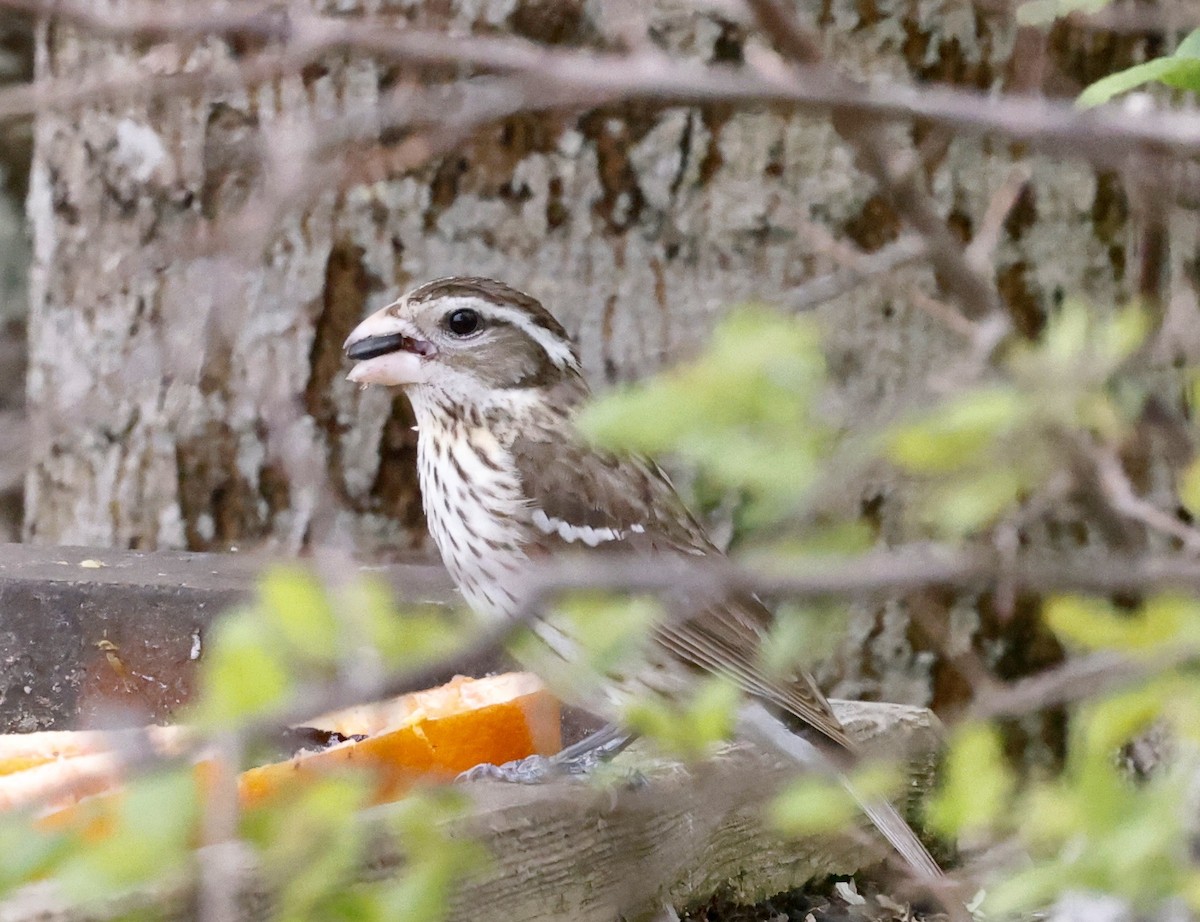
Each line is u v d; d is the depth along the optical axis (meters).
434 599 11.19
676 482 12.48
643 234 13.22
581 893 8.36
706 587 4.59
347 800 5.07
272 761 9.30
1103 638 5.03
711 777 8.47
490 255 13.30
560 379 11.18
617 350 13.19
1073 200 13.45
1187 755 5.26
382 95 12.74
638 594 5.44
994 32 13.03
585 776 8.89
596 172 13.20
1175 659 4.93
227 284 7.21
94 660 10.71
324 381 13.52
